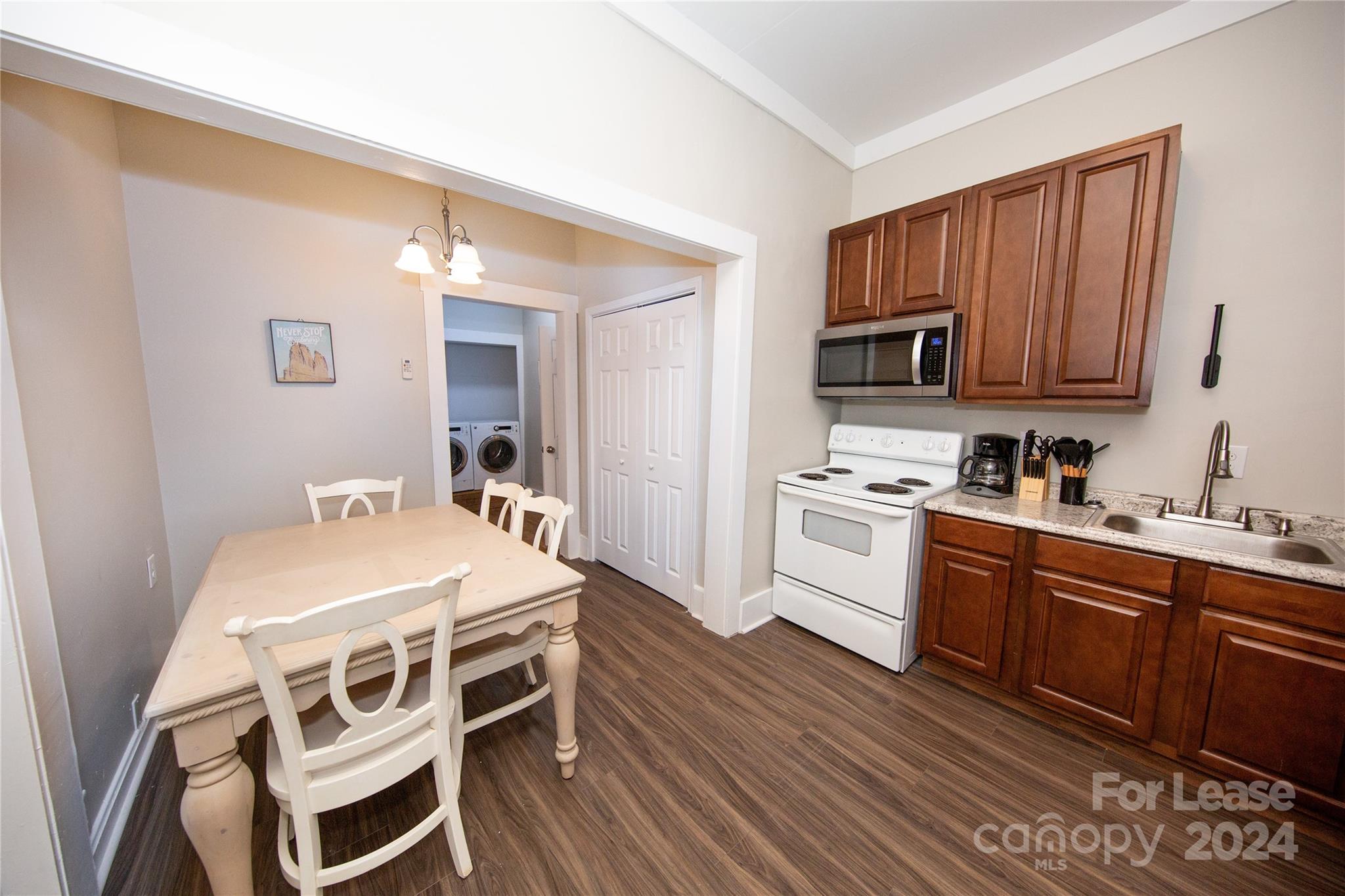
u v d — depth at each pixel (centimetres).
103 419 152
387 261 255
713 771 160
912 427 267
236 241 212
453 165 132
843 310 257
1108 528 175
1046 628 179
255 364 220
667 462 286
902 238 230
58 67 89
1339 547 152
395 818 142
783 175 235
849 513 226
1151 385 169
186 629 113
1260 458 172
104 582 143
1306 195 160
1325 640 129
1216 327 176
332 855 130
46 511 115
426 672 144
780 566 263
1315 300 160
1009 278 198
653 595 300
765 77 215
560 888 122
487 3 135
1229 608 143
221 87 100
